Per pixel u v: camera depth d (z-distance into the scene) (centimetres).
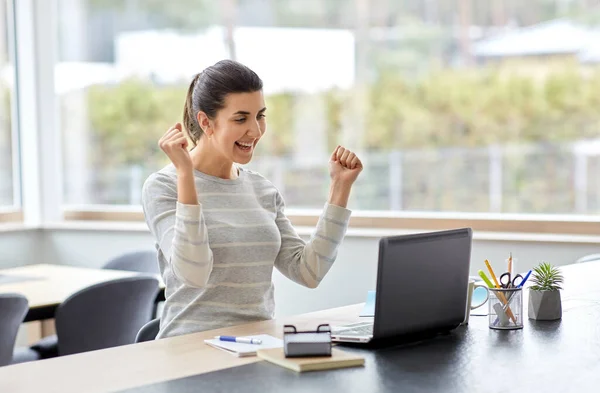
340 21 505
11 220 577
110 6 567
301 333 197
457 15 478
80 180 584
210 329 241
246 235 251
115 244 545
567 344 209
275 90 523
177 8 548
